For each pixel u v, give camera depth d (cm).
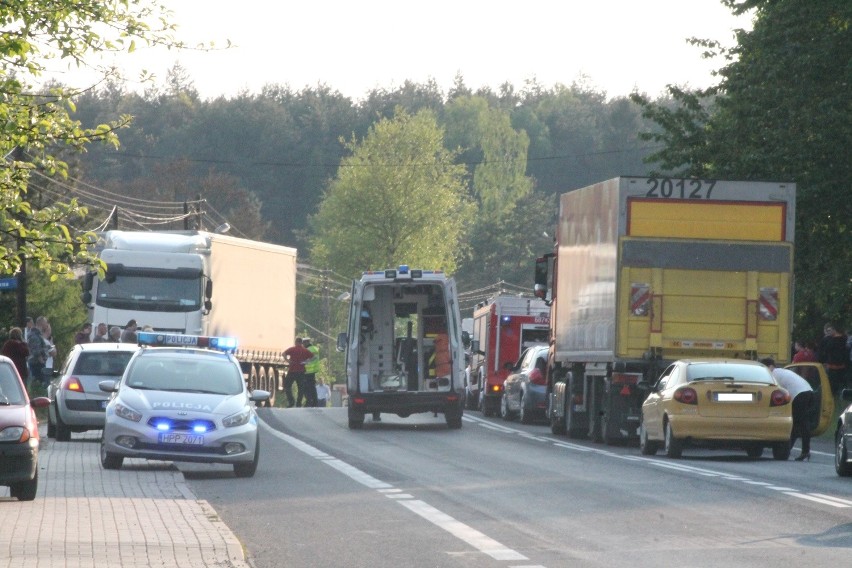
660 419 6712
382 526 3891
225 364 5962
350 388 9175
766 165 10531
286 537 3669
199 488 5038
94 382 7419
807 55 10512
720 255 7281
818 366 7525
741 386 6469
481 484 5156
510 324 11900
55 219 4947
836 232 10712
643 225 7294
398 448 7312
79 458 6225
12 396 4581
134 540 3416
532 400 10131
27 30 4834
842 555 3312
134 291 11806
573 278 8381
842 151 10369
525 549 3425
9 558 3102
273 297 14725
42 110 4928
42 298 12531
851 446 5397
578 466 6050
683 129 12000
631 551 3384
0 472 4266
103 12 4875
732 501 4519
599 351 7606
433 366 9706
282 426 9475
